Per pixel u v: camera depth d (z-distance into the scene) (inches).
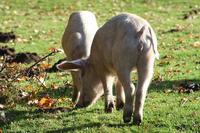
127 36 638.5
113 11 1798.7
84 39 775.1
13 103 759.1
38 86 861.2
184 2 1947.6
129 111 641.6
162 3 1939.0
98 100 781.9
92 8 1855.3
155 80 887.1
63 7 1881.2
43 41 1317.7
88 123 675.4
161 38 1304.1
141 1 1964.8
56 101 774.5
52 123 682.2
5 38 1322.6
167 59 1063.6
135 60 636.1
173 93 804.0
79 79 758.5
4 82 781.3
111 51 663.8
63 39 820.6
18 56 1069.8
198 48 1167.6
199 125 653.9
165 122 666.8
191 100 761.6
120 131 640.4
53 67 984.3
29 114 722.2
